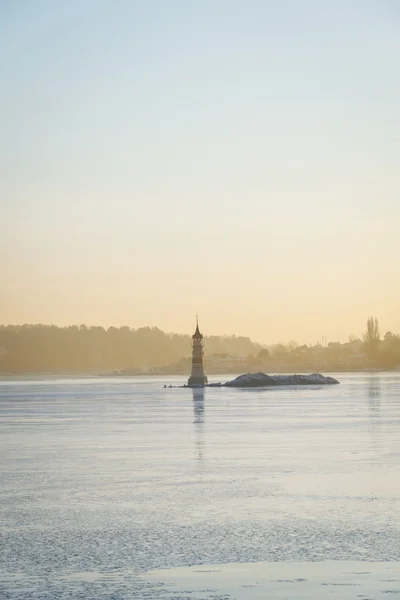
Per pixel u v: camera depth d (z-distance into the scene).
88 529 119.00
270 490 146.88
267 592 89.00
